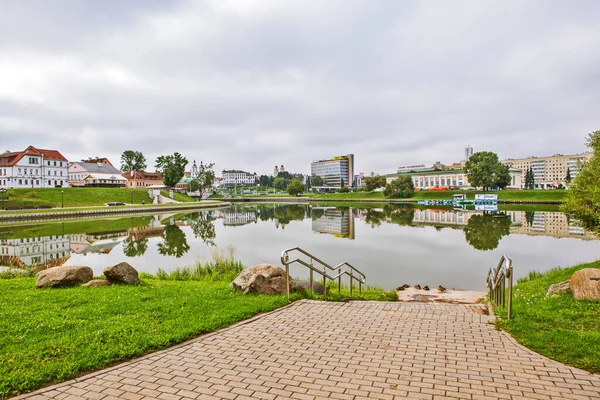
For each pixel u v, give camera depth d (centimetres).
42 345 635
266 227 4600
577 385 498
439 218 5744
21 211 5744
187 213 7456
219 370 557
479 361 577
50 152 10000
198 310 849
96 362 573
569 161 18675
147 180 12569
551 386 496
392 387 500
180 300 945
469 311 866
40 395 491
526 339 653
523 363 566
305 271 2016
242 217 6406
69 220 5488
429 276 1911
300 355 609
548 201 9612
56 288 1145
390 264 2208
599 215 1508
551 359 577
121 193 9031
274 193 19788
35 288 1138
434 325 756
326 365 571
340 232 3953
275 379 527
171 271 1820
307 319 801
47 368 551
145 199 9325
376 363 575
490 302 1016
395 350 626
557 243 3048
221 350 631
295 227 4588
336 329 735
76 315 810
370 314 839
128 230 4272
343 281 1783
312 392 490
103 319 786
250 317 816
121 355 598
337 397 477
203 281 1517
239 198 14662
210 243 3189
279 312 852
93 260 2400
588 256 2461
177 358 600
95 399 480
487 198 9394
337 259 2367
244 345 653
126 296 998
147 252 2731
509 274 768
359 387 502
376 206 9962
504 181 11794
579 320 740
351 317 815
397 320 793
